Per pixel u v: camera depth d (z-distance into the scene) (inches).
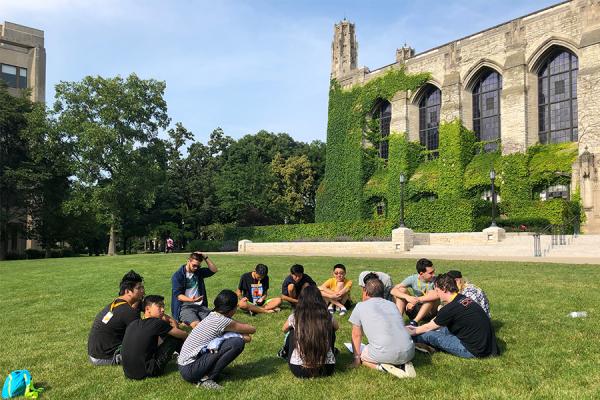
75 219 1952.5
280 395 239.9
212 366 260.2
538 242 1022.4
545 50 1578.5
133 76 1752.0
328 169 2204.7
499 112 1729.8
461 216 1448.1
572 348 297.9
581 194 1419.8
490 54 1706.4
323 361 262.1
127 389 259.1
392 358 267.3
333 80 2226.9
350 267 828.0
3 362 319.6
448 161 1768.0
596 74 1429.6
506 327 358.9
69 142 1723.7
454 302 298.8
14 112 1766.7
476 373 263.1
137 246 3102.9
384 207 2023.9
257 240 2023.9
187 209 2402.8
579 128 1457.9
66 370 297.7
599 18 1453.0
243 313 454.9
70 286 716.0
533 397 222.8
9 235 2031.3
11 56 2532.0
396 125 1963.6
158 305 286.7
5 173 1694.1
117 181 1686.8
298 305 272.1
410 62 1956.2
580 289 507.8
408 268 783.7
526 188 1555.1
